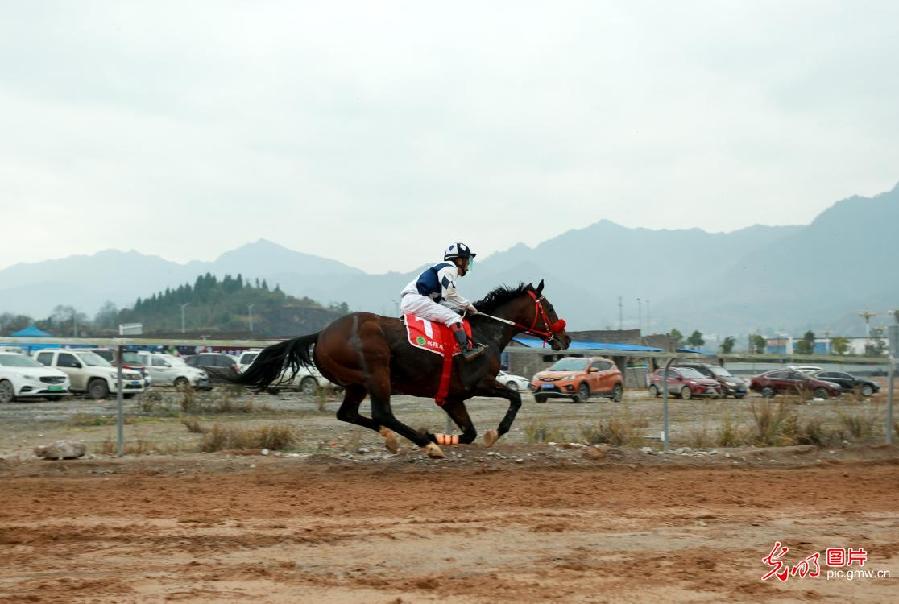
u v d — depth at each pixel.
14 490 9.93
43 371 27.91
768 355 15.48
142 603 5.59
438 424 17.53
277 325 176.62
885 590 6.13
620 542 7.49
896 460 13.64
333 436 15.95
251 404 21.02
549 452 13.05
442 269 11.55
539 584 6.12
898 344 15.25
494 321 12.14
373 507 9.04
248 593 5.84
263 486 10.42
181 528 7.86
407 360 11.30
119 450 12.74
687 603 5.73
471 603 5.66
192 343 12.91
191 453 13.18
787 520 8.55
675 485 10.70
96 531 7.71
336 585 6.06
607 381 32.66
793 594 5.98
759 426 15.41
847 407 17.47
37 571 6.39
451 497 9.69
